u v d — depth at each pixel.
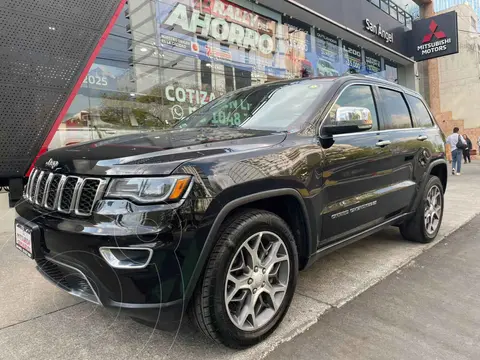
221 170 2.00
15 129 5.11
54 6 5.48
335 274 3.35
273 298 2.32
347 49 13.21
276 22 10.10
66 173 2.04
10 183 5.05
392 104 3.77
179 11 7.61
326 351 2.18
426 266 3.55
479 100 24.53
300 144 2.50
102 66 6.23
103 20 6.10
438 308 2.72
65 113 5.61
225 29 8.69
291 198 2.41
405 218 3.92
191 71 7.93
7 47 5.03
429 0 18.50
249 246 2.17
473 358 2.12
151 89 7.12
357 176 2.99
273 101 3.07
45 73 5.40
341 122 2.62
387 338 2.32
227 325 2.04
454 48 15.06
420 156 3.97
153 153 1.96
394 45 15.06
